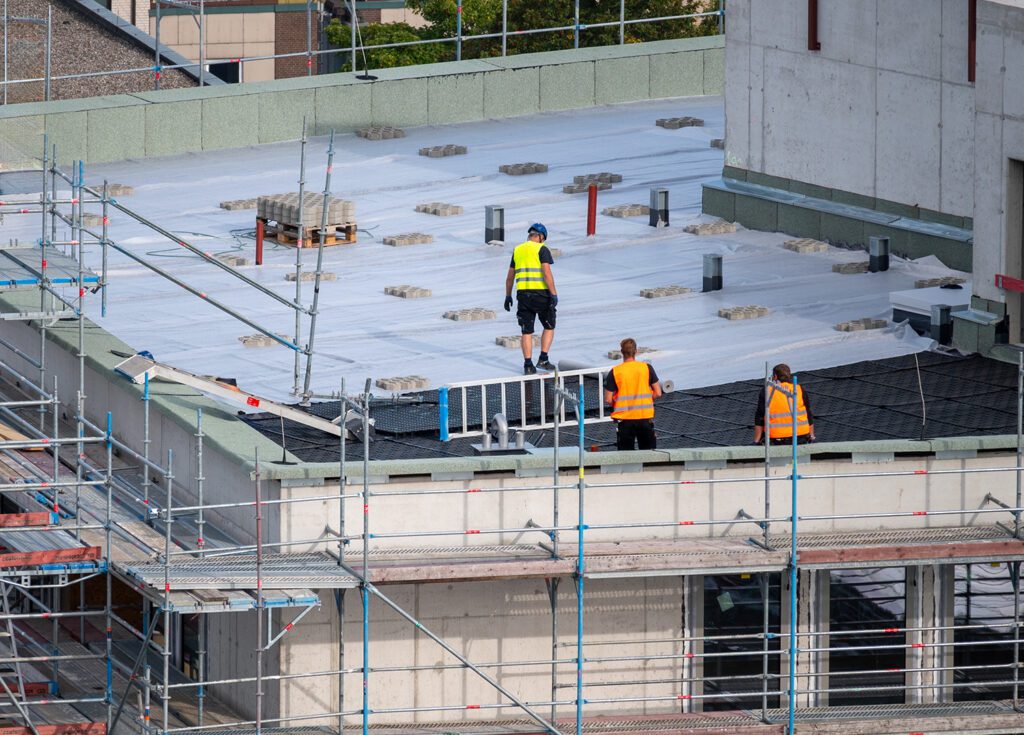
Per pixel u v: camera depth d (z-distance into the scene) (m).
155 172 167.12
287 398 111.62
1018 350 119.44
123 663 107.56
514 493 97.50
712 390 113.88
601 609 100.81
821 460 99.88
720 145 176.25
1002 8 118.75
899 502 101.31
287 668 97.31
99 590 114.00
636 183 164.38
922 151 139.62
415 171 167.88
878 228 142.00
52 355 117.25
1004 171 120.06
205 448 100.06
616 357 118.75
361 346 122.31
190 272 138.12
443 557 95.31
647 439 101.00
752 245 146.25
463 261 142.50
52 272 109.94
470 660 99.62
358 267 140.62
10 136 165.75
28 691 102.56
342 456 93.94
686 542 98.44
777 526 100.12
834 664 104.19
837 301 132.00
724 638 100.81
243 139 176.38
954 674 105.50
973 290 123.12
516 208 156.62
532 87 189.00
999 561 98.50
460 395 112.12
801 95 148.00
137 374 100.62
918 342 123.62
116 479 106.00
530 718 100.56
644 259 143.00
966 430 105.69
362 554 95.31
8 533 99.12
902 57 139.75
